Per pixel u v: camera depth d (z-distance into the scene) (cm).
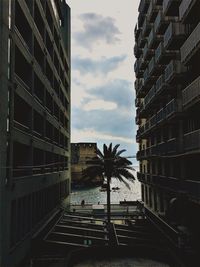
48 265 2130
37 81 2945
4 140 1770
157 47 3294
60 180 4384
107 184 3628
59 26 4662
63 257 2242
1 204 1706
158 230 3128
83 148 15350
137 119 5038
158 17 3112
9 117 1908
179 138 2673
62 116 5084
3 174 1744
